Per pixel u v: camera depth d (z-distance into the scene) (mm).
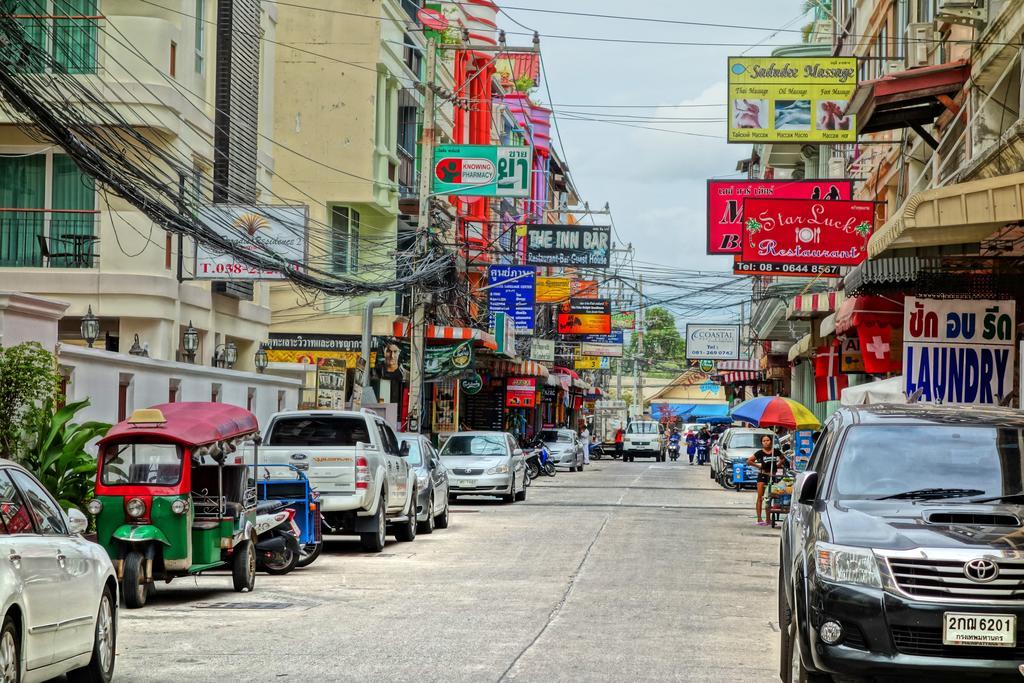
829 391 37562
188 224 19266
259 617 14336
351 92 39062
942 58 27438
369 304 33094
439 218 42875
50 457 17859
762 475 28734
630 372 131000
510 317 49000
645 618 14320
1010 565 8625
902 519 9180
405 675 10781
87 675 10117
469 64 57469
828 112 28281
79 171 26984
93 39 26266
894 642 8594
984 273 20438
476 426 58531
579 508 33469
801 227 28094
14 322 18734
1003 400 19984
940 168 24938
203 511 15953
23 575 8633
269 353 38750
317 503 19875
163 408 16312
